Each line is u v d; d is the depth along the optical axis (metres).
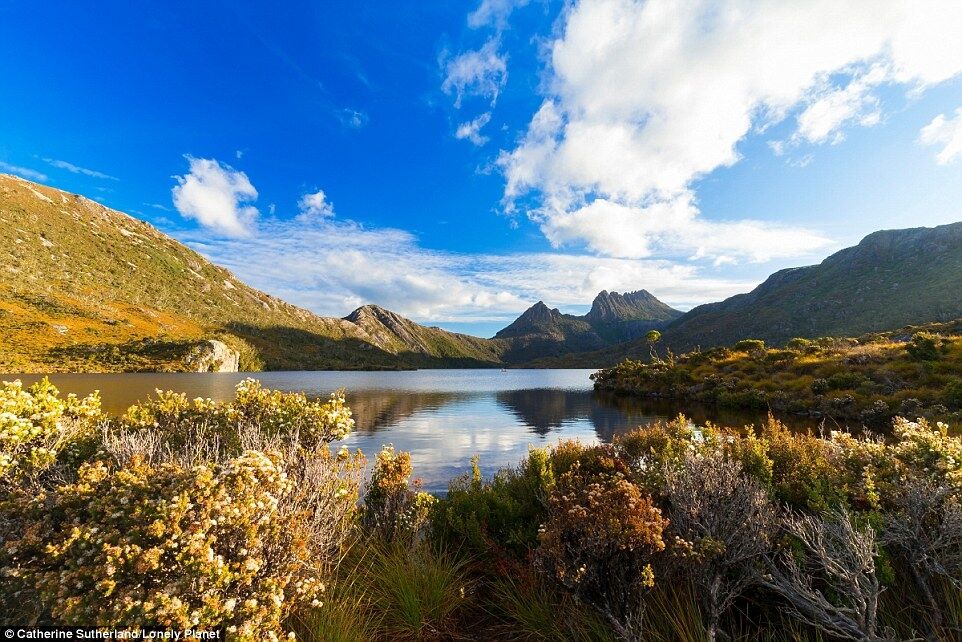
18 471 4.55
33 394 5.57
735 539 3.66
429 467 15.28
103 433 5.68
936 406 20.14
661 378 49.06
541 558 3.79
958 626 3.10
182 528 2.85
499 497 6.28
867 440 6.07
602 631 3.41
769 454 6.92
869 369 30.67
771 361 43.00
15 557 2.67
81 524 2.80
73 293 192.12
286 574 3.24
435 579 4.34
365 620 3.87
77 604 2.41
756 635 3.38
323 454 5.32
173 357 143.75
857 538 3.16
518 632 3.87
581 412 34.06
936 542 3.49
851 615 3.30
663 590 3.60
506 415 32.78
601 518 3.40
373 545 5.14
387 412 35.16
